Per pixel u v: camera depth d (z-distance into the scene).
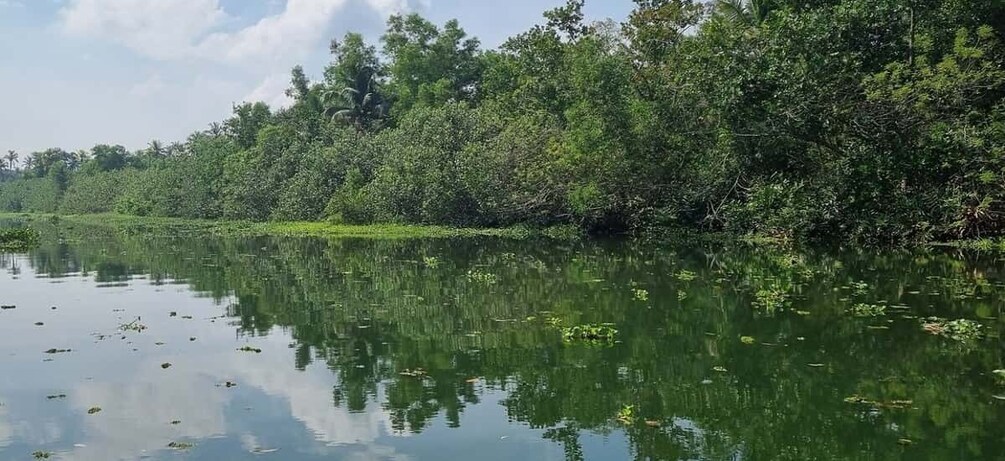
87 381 8.17
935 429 6.24
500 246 25.39
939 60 21.28
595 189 27.47
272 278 17.08
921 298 12.25
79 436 6.40
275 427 6.57
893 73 19.66
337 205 38.34
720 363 8.45
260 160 48.16
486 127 35.28
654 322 10.82
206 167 56.19
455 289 14.74
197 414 6.96
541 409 6.96
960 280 14.17
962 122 19.97
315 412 6.97
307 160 44.50
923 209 20.38
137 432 6.50
